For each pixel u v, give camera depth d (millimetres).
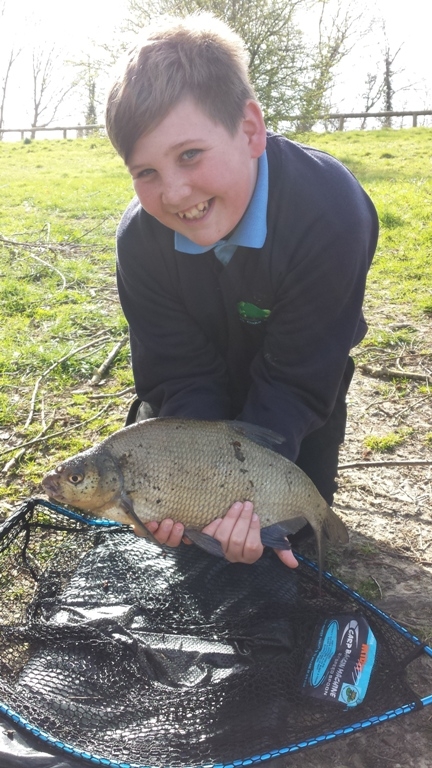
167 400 854
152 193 655
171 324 830
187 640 718
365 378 1412
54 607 775
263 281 750
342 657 699
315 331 763
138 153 637
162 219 678
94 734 630
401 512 1011
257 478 702
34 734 606
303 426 782
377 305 1847
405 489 1060
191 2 4879
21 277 2158
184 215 662
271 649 708
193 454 691
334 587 794
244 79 661
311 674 691
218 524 697
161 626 739
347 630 719
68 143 6957
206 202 658
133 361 876
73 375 1452
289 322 765
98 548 851
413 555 930
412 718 705
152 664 692
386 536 965
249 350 853
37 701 653
